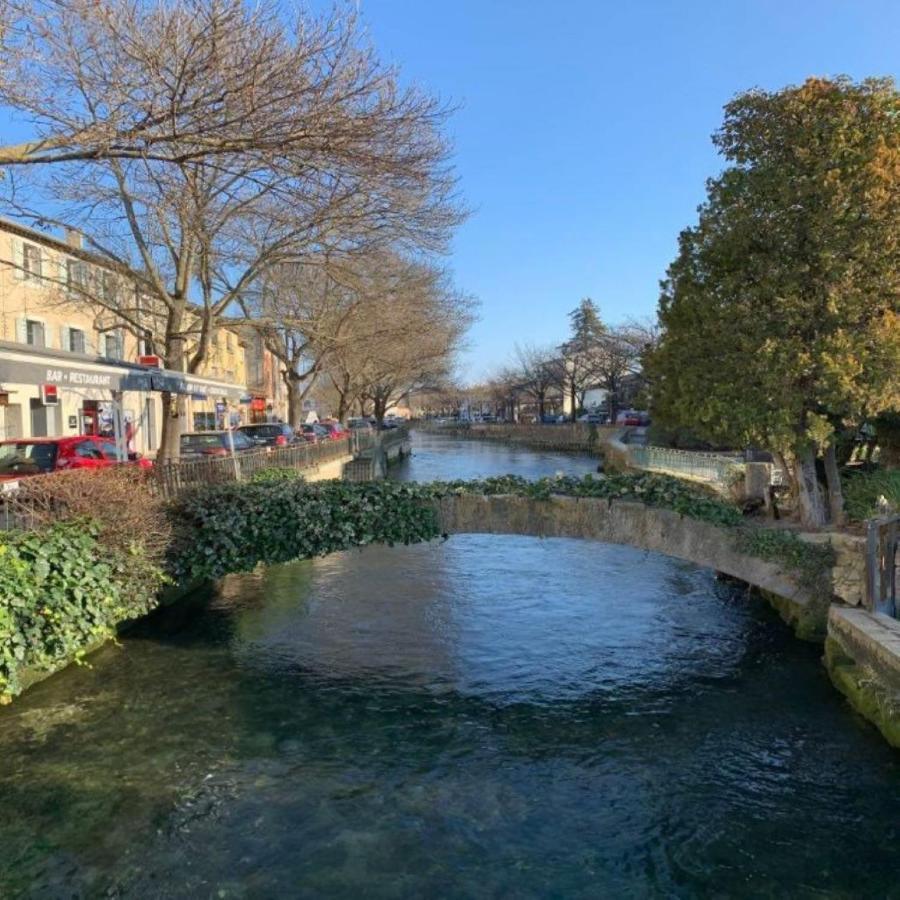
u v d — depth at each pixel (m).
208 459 14.12
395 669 8.29
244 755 6.16
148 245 16.28
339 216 11.60
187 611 10.48
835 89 8.72
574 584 12.50
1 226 21.53
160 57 7.11
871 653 6.73
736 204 9.30
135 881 4.47
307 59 7.42
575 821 5.21
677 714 7.04
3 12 7.13
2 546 6.09
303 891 4.39
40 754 6.08
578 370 64.94
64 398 25.03
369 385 48.12
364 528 8.91
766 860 4.76
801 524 9.69
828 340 8.38
